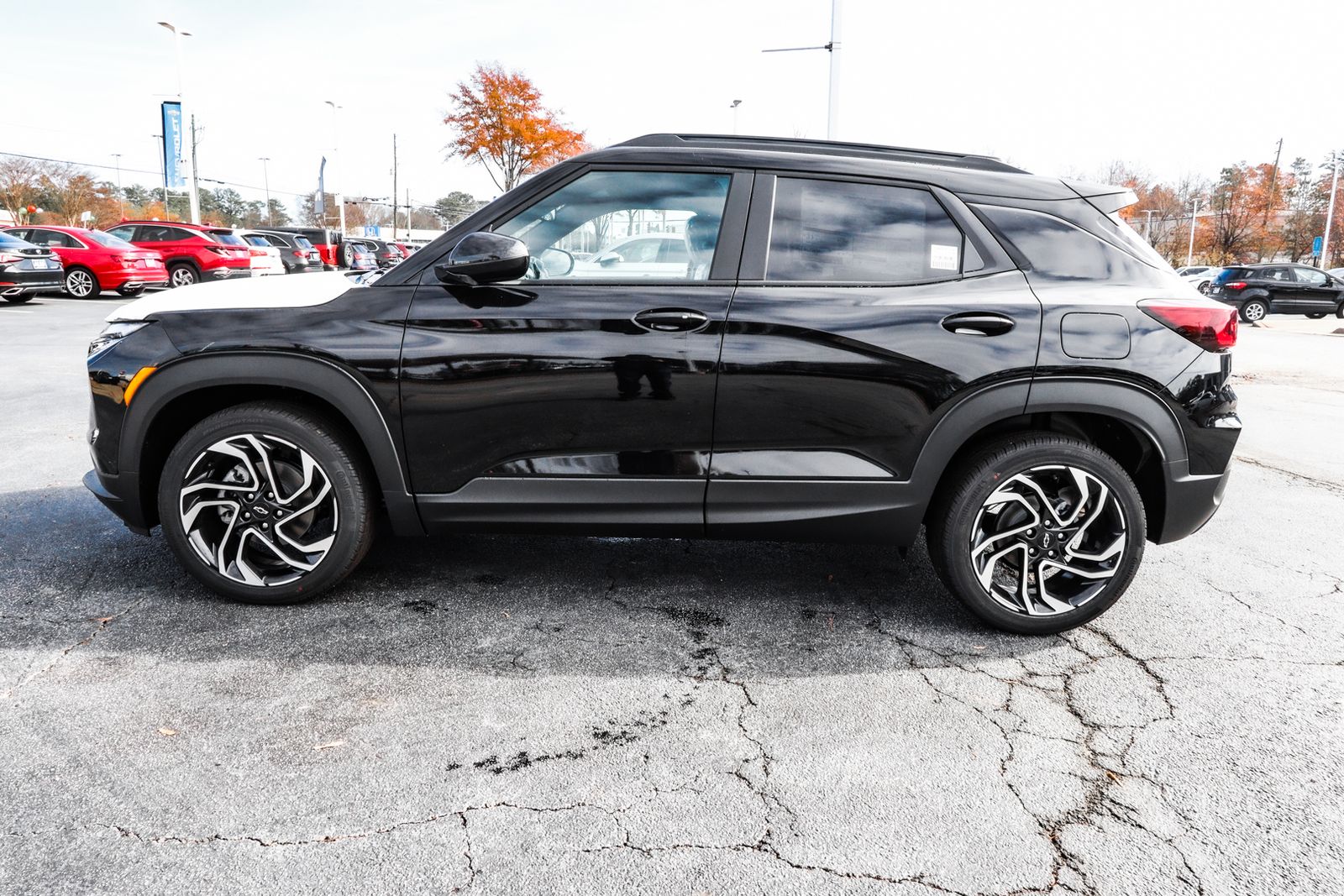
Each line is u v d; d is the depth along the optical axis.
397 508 2.83
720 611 3.04
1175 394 2.69
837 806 1.97
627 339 2.66
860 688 2.53
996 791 2.04
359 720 2.29
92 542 3.55
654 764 2.12
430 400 2.72
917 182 2.78
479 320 2.70
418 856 1.78
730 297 2.69
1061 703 2.46
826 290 2.70
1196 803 2.01
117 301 17.38
